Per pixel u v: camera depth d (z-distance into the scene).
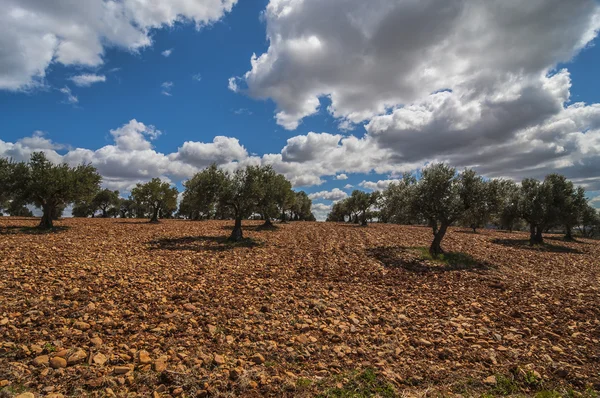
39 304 9.35
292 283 14.38
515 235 45.91
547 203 34.31
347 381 5.98
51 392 5.13
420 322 9.91
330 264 19.33
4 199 32.66
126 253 20.05
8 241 21.77
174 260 18.47
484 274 18.03
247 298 11.50
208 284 13.24
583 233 62.31
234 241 28.06
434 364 6.97
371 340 8.31
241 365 6.49
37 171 30.27
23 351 6.37
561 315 10.73
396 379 6.18
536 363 7.05
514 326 9.71
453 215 23.12
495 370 6.70
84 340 7.25
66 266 14.66
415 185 24.44
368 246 26.98
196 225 44.97
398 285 15.09
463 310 11.34
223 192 27.52
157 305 10.07
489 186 22.77
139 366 6.19
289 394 5.55
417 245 27.91
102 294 10.77
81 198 32.88
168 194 50.09
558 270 20.47
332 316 10.12
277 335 8.35
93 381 5.47
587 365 7.01
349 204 56.94
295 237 32.94
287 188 42.16
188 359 6.51
